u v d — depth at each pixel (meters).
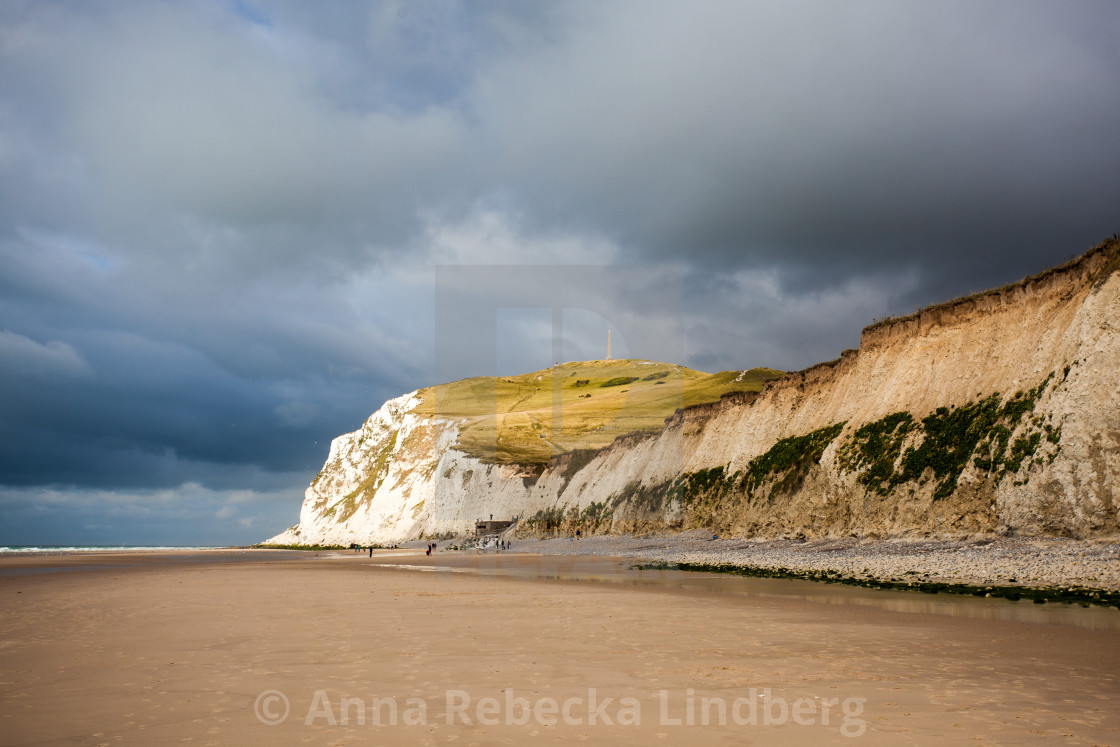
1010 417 31.16
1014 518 28.16
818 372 50.09
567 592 22.19
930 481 33.62
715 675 10.09
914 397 39.00
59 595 25.05
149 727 7.70
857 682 9.64
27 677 10.38
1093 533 25.22
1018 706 8.34
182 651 12.37
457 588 24.23
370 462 132.12
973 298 38.97
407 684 9.59
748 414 54.41
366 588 25.78
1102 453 25.86
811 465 42.94
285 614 17.67
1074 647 12.34
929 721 7.70
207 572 41.38
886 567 27.81
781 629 14.50
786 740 7.05
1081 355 28.22
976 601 19.23
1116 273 28.83
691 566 33.03
